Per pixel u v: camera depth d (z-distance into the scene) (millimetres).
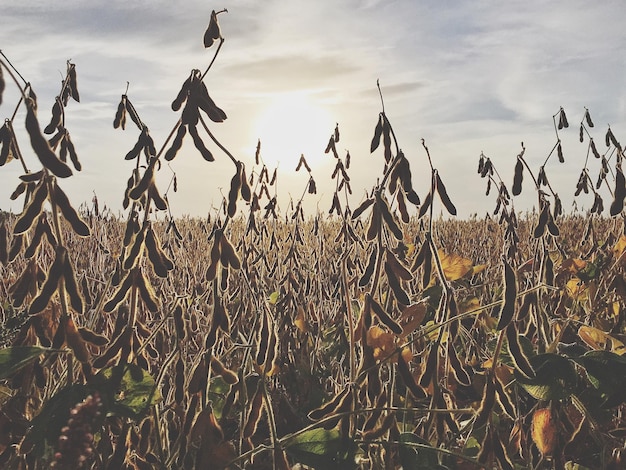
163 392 747
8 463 536
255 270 898
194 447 629
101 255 1087
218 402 645
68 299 549
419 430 673
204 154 502
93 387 506
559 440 586
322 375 903
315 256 1208
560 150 926
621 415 721
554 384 553
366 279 553
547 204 684
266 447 526
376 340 560
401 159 556
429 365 563
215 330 523
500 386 546
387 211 548
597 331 638
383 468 567
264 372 542
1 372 482
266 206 1019
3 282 912
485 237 1622
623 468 566
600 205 1024
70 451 426
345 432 533
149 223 529
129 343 545
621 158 983
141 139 581
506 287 503
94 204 1144
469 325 904
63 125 593
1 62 400
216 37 509
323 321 1055
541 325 636
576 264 896
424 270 565
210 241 777
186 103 504
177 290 1051
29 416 596
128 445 540
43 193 485
